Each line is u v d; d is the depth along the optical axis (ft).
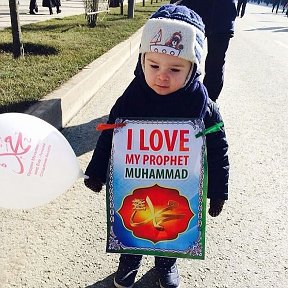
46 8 48.49
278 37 43.98
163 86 5.56
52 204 8.78
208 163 6.07
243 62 27.22
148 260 7.32
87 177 5.99
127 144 5.78
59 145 5.41
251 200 9.60
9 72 15.39
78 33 27.71
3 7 44.62
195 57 5.45
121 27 33.32
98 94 17.03
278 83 21.68
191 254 6.01
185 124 5.68
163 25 5.32
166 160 5.75
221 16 11.84
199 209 5.83
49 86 13.96
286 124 15.07
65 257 7.20
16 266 6.90
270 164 11.58
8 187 5.14
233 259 7.50
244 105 17.10
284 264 7.46
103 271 6.96
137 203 5.90
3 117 5.27
